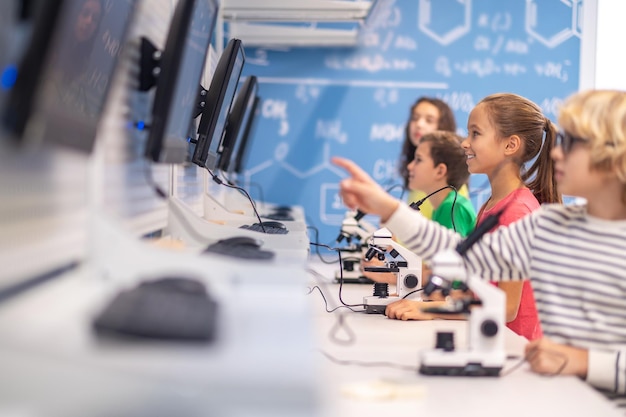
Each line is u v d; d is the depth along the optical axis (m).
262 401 0.90
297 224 3.46
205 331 1.04
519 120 2.56
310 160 6.29
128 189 2.06
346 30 6.04
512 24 6.22
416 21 6.23
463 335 1.92
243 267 1.52
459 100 6.26
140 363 0.96
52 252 1.48
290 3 4.76
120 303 1.10
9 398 0.94
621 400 1.55
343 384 1.36
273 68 6.24
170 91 1.88
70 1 1.19
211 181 3.98
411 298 2.38
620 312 1.65
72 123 1.36
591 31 6.16
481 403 1.27
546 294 1.72
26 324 1.12
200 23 2.14
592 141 1.64
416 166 3.64
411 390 1.29
